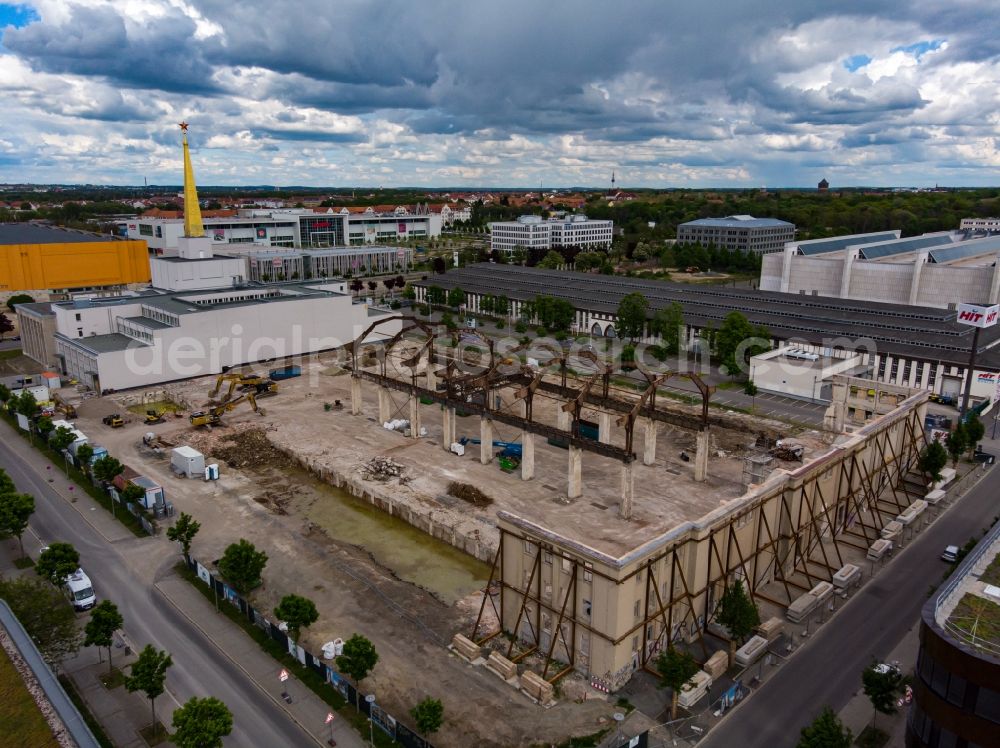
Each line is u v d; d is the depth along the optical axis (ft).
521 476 289.94
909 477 303.07
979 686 123.13
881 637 195.21
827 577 227.61
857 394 315.78
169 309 459.73
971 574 155.53
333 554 242.78
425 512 261.65
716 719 164.25
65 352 457.27
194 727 140.05
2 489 254.06
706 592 196.24
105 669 180.45
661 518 241.76
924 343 420.77
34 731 134.62
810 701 170.19
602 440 323.37
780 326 488.85
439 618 205.98
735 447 323.37
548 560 183.73
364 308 544.62
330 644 187.11
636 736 152.15
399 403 404.57
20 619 175.32
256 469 315.78
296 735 157.69
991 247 650.84
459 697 171.73
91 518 263.90
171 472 308.60
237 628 197.77
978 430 317.22
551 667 183.62
